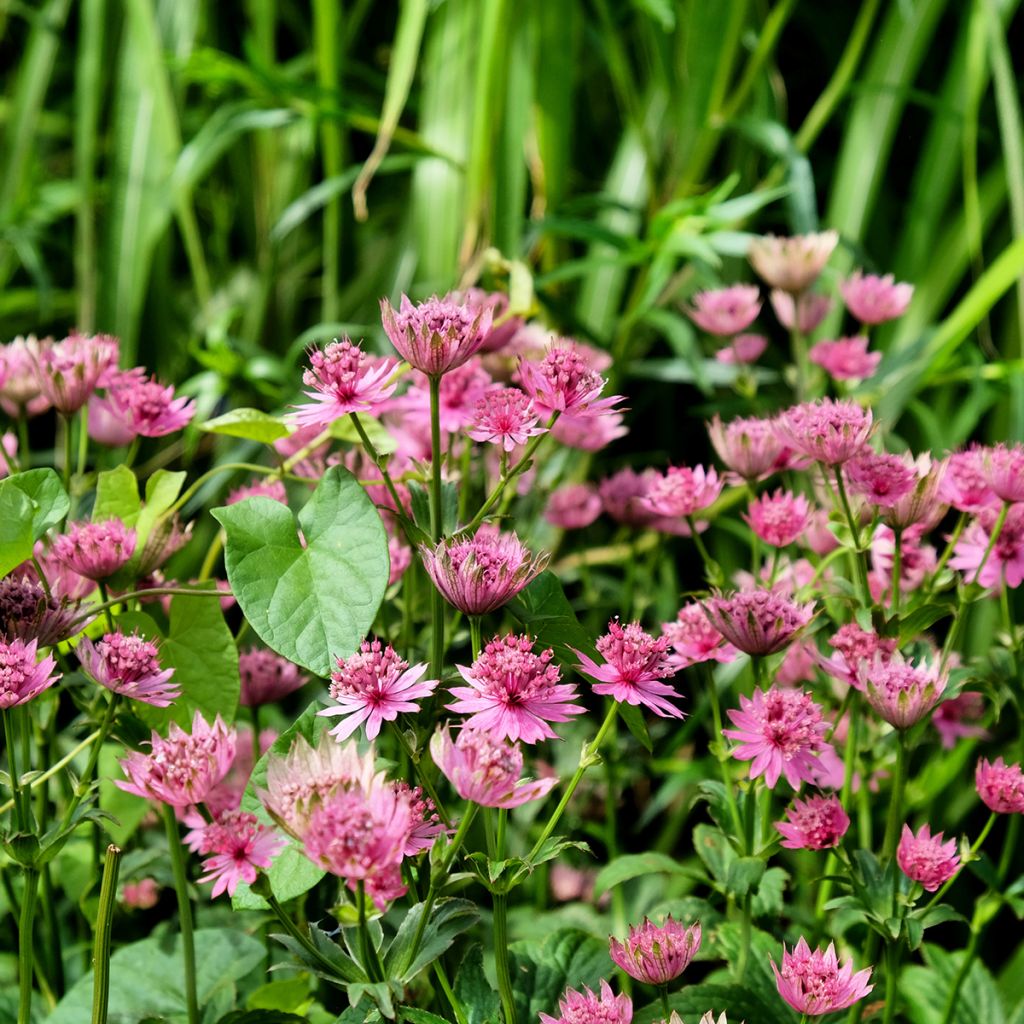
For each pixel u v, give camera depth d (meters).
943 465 0.98
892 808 0.97
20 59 1.94
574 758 1.16
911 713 0.95
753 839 1.00
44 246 1.76
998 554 1.02
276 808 0.89
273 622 0.95
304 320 1.68
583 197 1.30
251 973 1.04
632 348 1.42
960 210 1.44
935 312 1.42
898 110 1.42
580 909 1.12
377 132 1.34
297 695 1.21
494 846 0.94
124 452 1.45
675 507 1.02
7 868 1.04
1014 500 0.99
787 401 1.32
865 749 1.04
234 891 0.94
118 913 1.11
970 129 1.32
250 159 1.65
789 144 1.24
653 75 1.47
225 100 1.64
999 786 0.98
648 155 1.36
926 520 1.01
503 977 0.93
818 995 0.92
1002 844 1.25
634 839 1.23
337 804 0.88
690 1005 0.99
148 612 1.02
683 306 1.30
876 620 0.98
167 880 1.05
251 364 1.24
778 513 1.02
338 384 0.95
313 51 1.75
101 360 1.02
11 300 1.64
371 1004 0.93
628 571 1.18
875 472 0.97
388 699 0.92
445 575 0.92
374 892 0.90
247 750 1.08
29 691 0.93
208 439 1.47
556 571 1.27
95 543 0.98
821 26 1.60
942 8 1.42
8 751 0.94
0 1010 1.04
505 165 1.34
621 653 0.93
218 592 0.98
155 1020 0.98
